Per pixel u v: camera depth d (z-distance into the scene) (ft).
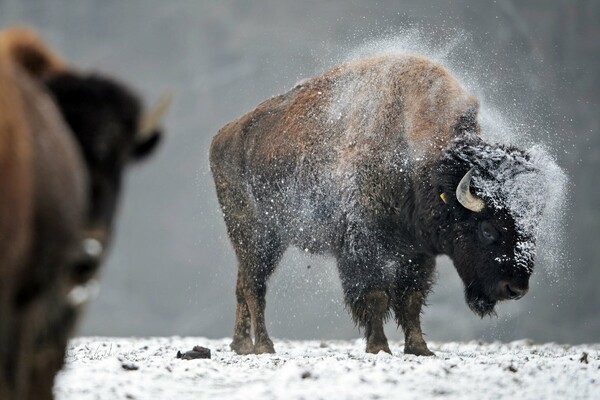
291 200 141.18
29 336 48.47
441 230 123.54
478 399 77.25
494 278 119.03
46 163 48.03
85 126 54.70
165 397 77.61
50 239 48.42
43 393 53.72
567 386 82.74
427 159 125.90
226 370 92.73
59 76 55.67
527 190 119.14
